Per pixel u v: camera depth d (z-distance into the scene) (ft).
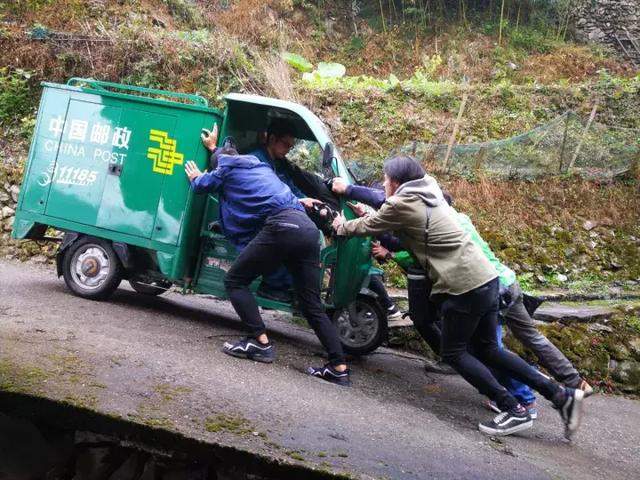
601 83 43.47
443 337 15.47
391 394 17.04
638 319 23.85
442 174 34.42
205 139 18.67
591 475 13.76
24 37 37.29
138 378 13.16
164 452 10.82
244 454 10.57
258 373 15.60
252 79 39.19
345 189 17.78
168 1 48.19
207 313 22.65
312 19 60.49
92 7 42.39
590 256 31.09
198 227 19.29
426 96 40.88
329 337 16.53
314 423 12.71
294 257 16.39
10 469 11.30
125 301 21.59
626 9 61.67
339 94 39.65
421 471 11.35
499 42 58.65
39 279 23.82
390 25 62.23
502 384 16.84
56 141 20.49
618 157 35.91
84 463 11.32
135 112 19.62
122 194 19.62
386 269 27.89
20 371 12.05
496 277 15.31
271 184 16.60
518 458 13.66
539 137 35.81
